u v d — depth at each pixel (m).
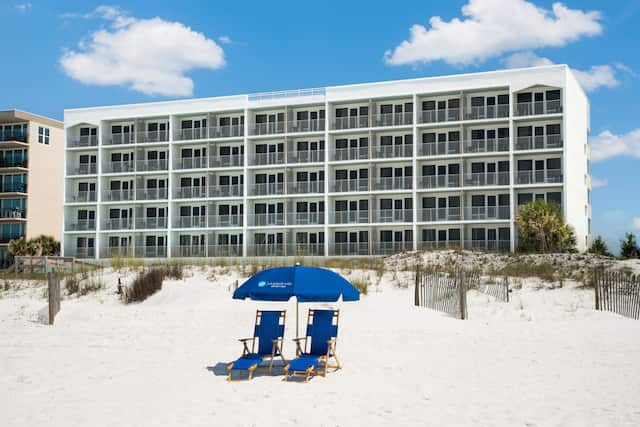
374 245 51.69
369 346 13.94
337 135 53.81
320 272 11.17
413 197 50.56
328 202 52.50
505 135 49.38
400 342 14.52
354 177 53.28
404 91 51.31
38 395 9.20
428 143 51.03
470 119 49.94
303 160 54.28
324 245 52.50
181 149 57.59
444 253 40.12
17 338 15.63
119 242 57.62
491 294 25.08
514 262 35.41
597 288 22.05
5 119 61.16
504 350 13.23
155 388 9.71
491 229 49.00
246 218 54.41
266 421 7.70
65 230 58.78
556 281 27.70
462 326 17.50
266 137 54.50
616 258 35.53
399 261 39.25
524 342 14.38
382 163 52.69
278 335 11.20
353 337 15.35
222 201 56.25
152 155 58.12
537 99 48.41
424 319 18.94
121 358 12.52
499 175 48.88
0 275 34.81
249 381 10.30
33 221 61.75
